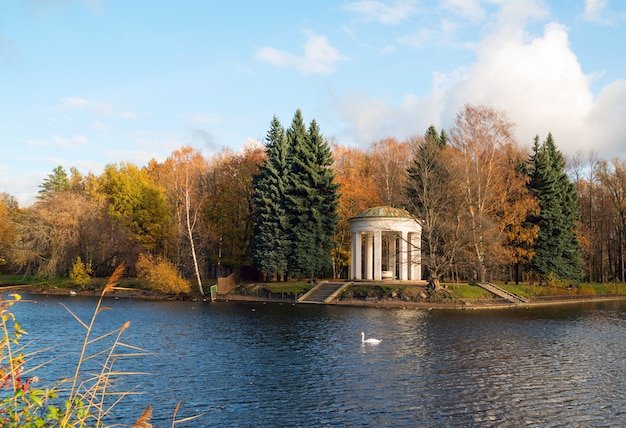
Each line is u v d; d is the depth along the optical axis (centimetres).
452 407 1798
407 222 5962
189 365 2384
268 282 6475
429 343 2984
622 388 2058
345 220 7231
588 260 8069
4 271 8019
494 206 6116
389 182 7388
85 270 6569
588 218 8375
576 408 1803
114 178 7525
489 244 5475
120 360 2470
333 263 7025
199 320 3966
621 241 8056
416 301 5172
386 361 2492
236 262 6894
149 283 6222
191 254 6819
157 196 7244
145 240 7112
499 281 6969
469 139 5838
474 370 2333
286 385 2053
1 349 780
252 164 7150
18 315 4184
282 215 6341
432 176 5400
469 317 4247
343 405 1806
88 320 3919
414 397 1908
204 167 8431
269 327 3597
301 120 6744
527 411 1766
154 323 3781
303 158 6519
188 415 1689
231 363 2430
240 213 7038
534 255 6388
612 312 4888
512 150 7056
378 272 5975
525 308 5106
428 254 5612
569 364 2486
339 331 3416
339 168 8512
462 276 7250
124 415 1683
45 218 6600
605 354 2741
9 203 10831
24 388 770
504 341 3091
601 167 8000
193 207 7481
